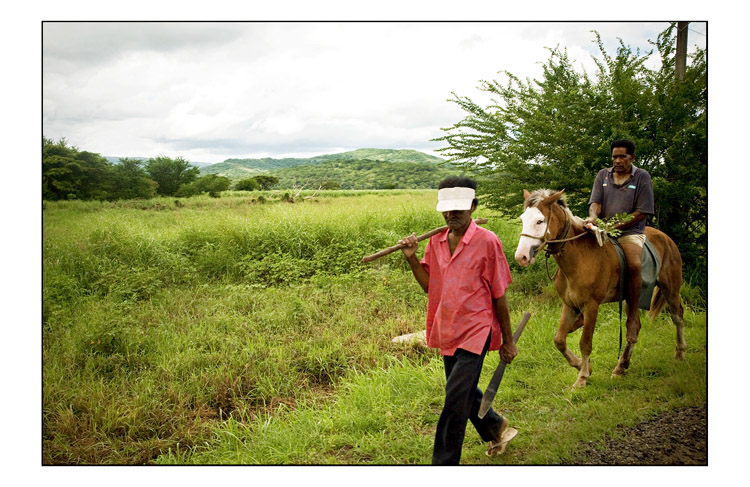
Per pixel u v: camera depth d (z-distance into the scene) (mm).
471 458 4012
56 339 6246
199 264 9508
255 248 10062
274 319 6840
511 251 9664
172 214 17109
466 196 3461
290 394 5340
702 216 8422
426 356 5988
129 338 6129
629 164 5477
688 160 7859
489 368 5602
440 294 3695
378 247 10258
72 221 13383
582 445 4125
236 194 36125
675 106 7785
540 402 4879
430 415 4688
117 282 8320
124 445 4473
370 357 5949
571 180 8133
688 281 8164
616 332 6504
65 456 4316
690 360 5648
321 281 8633
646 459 3951
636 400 4777
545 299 7805
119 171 26953
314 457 4148
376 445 4191
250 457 4176
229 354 5949
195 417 4871
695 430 4285
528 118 8828
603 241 5121
